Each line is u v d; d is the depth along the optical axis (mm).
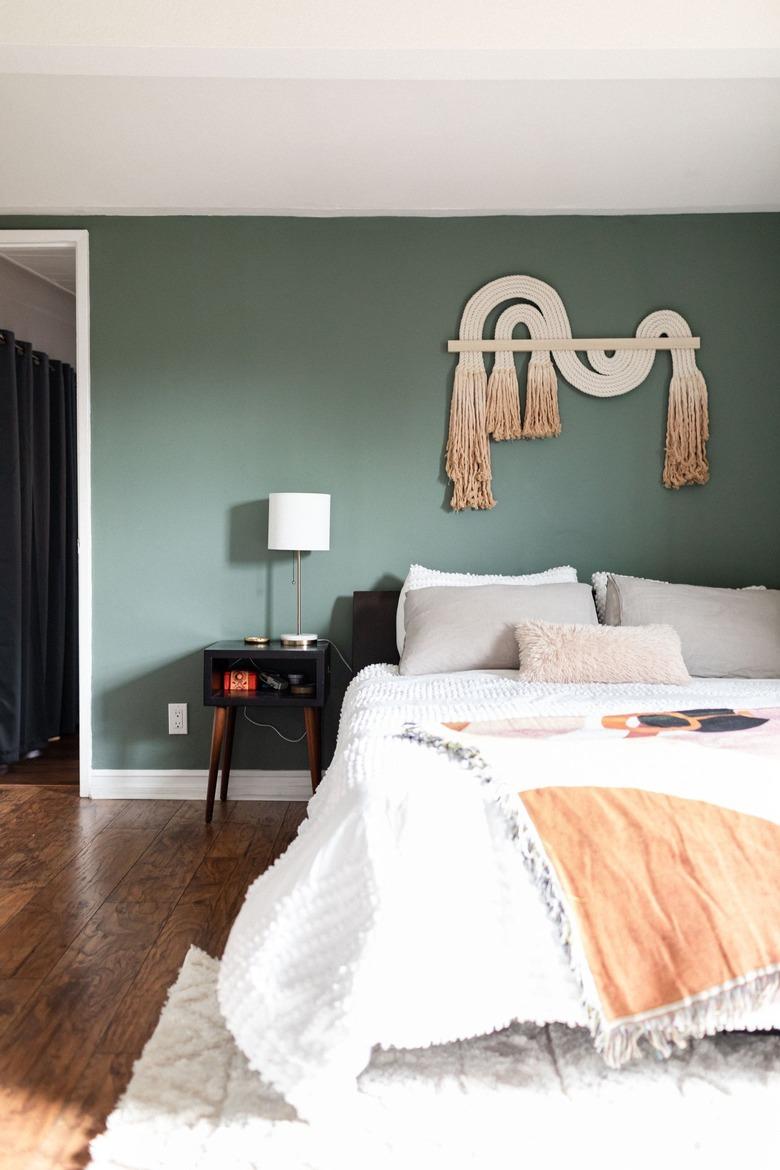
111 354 4449
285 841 3830
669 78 3223
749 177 4129
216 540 4484
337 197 4277
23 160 4031
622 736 2562
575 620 3984
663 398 4445
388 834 2125
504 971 2057
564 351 4402
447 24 2977
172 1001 2434
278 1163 1803
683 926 2025
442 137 3846
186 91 3576
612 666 3602
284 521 4184
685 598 4012
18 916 3035
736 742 2482
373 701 3248
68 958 2725
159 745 4504
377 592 4414
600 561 4477
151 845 3773
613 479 4465
